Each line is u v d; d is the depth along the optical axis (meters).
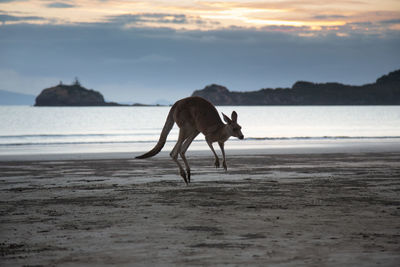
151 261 17.59
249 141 116.31
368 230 22.72
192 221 25.02
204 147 94.12
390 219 25.38
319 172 49.66
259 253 18.58
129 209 28.78
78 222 24.98
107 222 24.91
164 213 27.38
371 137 134.75
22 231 22.91
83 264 17.34
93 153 78.94
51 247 19.81
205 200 32.12
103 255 18.48
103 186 39.75
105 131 187.50
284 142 112.25
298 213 27.14
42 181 43.44
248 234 21.95
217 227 23.50
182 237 21.41
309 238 21.09
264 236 21.52
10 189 38.19
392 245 19.80
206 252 18.78
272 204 30.30
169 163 61.03
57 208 29.36
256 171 50.91
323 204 30.22
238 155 72.50
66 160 65.75
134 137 145.38
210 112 42.69
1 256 18.53
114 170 52.94
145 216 26.50
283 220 25.16
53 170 53.06
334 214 26.80
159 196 34.03
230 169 53.19
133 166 57.38
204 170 52.25
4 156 72.94
